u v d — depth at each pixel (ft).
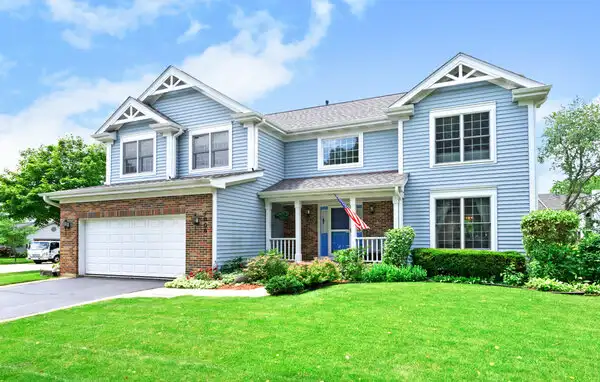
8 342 20.31
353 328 21.30
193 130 55.21
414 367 15.71
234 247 46.19
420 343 18.66
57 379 15.26
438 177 47.11
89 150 104.37
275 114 70.54
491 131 44.86
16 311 29.04
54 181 97.30
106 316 25.68
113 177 59.47
